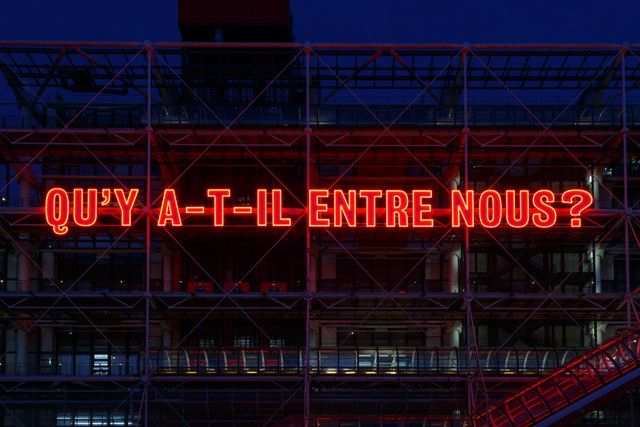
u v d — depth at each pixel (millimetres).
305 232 47188
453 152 45562
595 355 35688
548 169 49469
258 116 45438
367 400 42188
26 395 43719
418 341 50750
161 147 44656
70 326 48781
